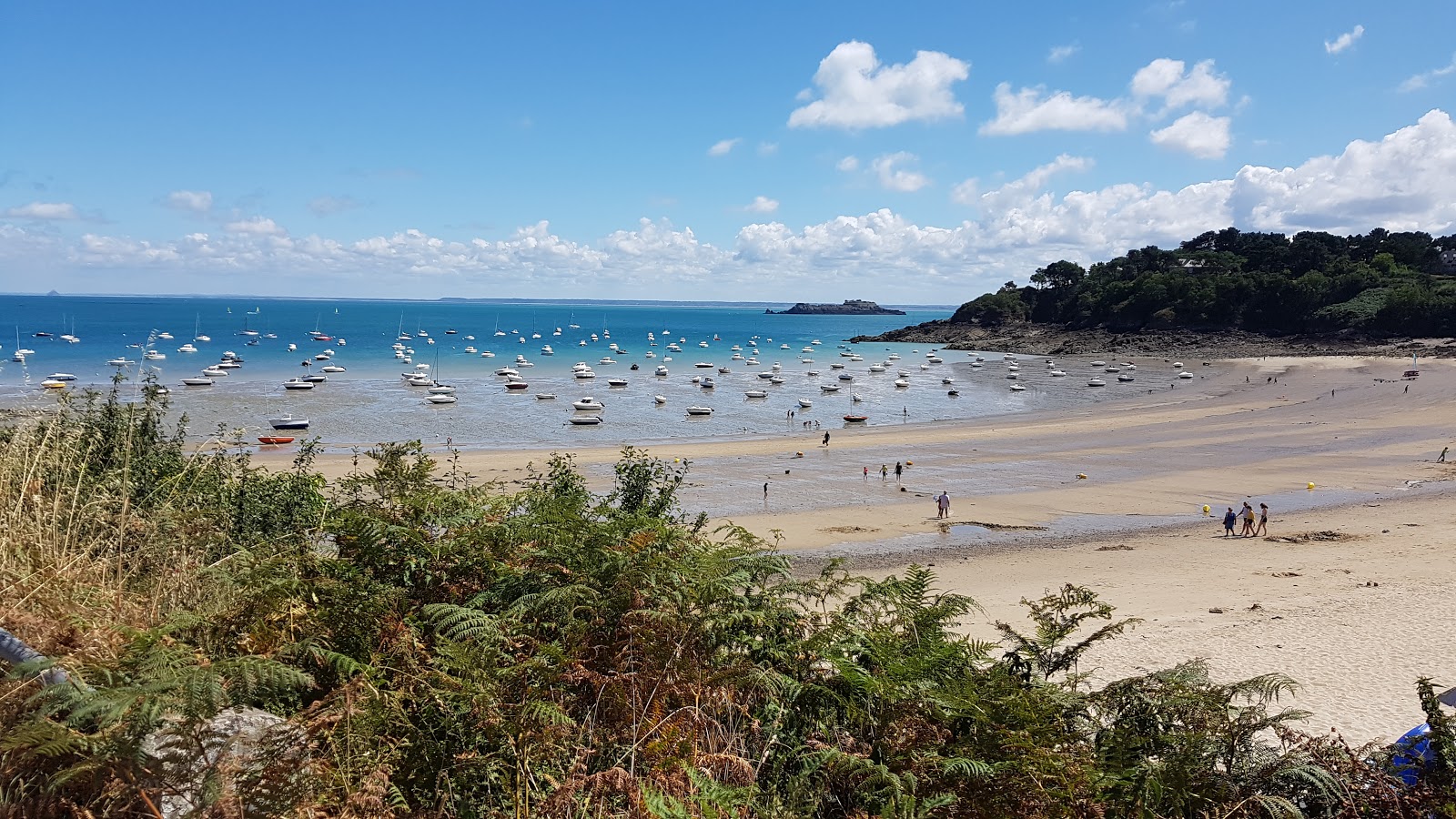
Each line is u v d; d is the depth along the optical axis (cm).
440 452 4616
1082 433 5594
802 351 14762
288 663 342
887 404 7675
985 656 492
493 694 330
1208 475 4034
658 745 331
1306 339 12912
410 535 439
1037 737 396
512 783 316
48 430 592
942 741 385
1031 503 3481
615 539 459
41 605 353
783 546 2770
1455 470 3953
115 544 483
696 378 9912
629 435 5619
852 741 388
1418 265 15350
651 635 386
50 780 250
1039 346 15138
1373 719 1148
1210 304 14450
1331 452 4562
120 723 254
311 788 265
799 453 4806
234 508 746
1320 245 15900
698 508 3394
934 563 2506
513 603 412
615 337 18300
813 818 342
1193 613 1817
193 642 355
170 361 9750
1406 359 10388
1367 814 398
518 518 487
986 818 355
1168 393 8231
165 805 258
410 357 11394
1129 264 18100
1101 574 2314
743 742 370
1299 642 1516
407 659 344
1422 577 2081
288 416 5966
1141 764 400
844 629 452
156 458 793
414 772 301
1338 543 2616
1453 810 384
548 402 7375
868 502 3516
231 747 268
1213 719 442
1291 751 431
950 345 16262
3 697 261
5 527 427
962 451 4891
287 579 378
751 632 447
